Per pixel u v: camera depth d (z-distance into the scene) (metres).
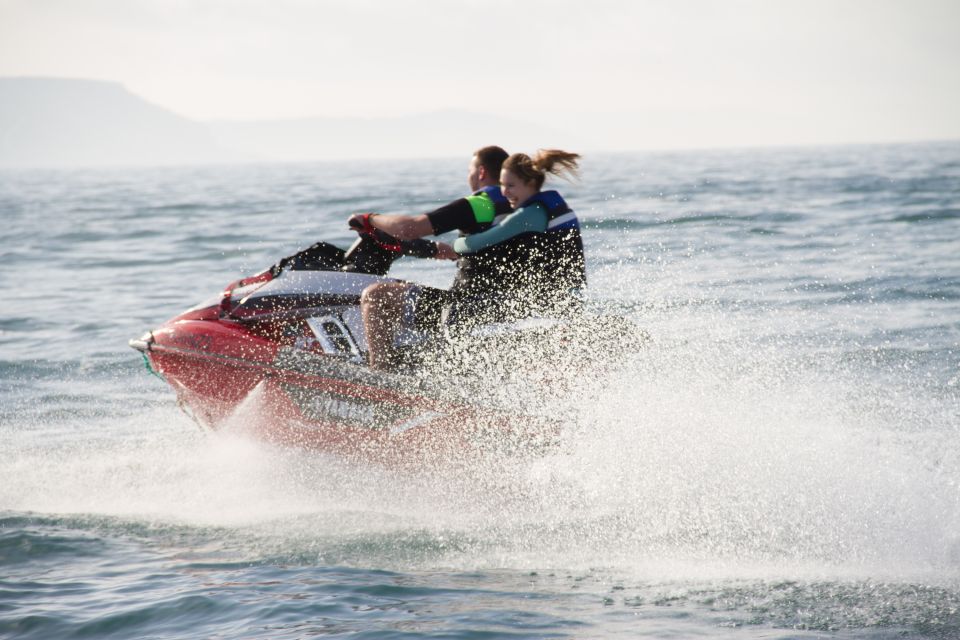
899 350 28.94
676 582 14.91
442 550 16.72
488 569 15.75
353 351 19.56
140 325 39.00
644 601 14.11
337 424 18.88
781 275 42.38
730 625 13.12
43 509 19.36
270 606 13.97
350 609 13.84
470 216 18.31
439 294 18.94
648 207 84.00
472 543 17.06
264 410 19.44
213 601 14.24
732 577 15.04
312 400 18.97
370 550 16.77
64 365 32.59
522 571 15.62
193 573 15.63
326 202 119.38
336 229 75.50
